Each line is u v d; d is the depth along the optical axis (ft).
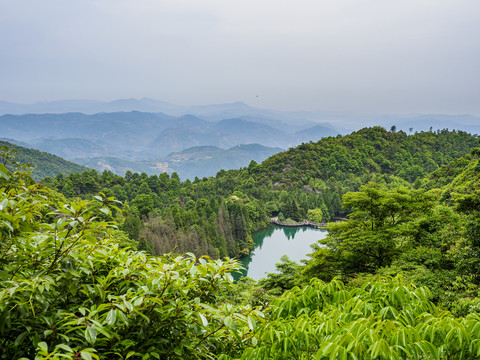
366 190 81.05
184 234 194.80
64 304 9.58
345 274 74.43
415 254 66.28
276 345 9.94
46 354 6.71
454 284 45.96
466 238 59.47
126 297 9.21
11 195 9.46
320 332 9.92
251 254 248.32
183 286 10.23
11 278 8.77
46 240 9.10
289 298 13.03
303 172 533.14
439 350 8.90
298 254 247.29
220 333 11.31
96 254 10.51
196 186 428.56
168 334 9.93
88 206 9.31
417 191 80.89
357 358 8.28
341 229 79.77
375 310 11.62
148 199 267.80
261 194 415.64
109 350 8.73
